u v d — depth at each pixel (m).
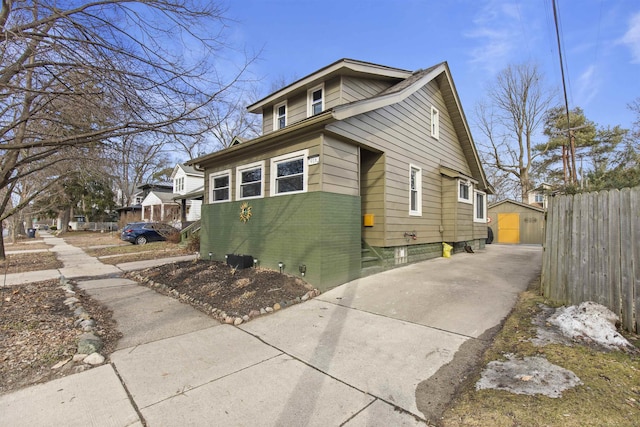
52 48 3.94
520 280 6.71
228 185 8.87
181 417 2.34
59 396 2.62
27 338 3.77
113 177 10.67
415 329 4.12
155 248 15.30
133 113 4.61
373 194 8.03
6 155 6.20
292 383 2.83
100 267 10.07
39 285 7.16
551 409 2.27
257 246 7.55
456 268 8.26
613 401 2.33
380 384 2.79
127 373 3.03
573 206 4.48
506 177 26.98
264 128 10.55
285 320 4.57
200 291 5.98
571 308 4.14
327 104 8.27
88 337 3.73
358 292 5.93
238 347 3.66
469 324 4.21
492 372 2.89
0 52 3.84
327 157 6.23
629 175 8.96
